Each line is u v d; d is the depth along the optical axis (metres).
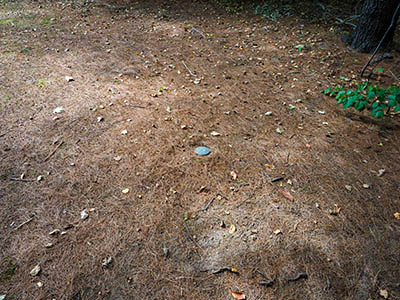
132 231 2.28
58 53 5.36
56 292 1.87
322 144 3.29
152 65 5.14
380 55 5.44
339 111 3.95
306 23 7.34
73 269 2.00
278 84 4.66
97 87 4.30
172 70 5.01
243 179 2.79
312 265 2.07
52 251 2.11
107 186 2.66
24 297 1.84
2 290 1.87
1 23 6.75
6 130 3.29
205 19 7.76
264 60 5.51
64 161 2.91
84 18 7.47
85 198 2.53
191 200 2.56
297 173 2.87
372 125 3.65
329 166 2.96
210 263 2.08
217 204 2.53
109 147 3.13
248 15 8.05
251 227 2.34
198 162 2.98
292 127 3.60
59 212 2.40
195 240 2.23
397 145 3.29
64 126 3.41
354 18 7.35
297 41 6.34
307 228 2.34
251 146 3.24
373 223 2.38
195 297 1.88
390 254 2.14
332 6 8.21
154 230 2.29
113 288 1.91
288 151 3.17
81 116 3.61
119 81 4.53
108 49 5.68
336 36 6.47
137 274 2.00
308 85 4.64
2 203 2.44
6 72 4.54
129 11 8.18
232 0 9.03
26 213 2.37
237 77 4.86
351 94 3.73
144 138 3.29
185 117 3.72
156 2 8.96
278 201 2.57
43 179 2.70
